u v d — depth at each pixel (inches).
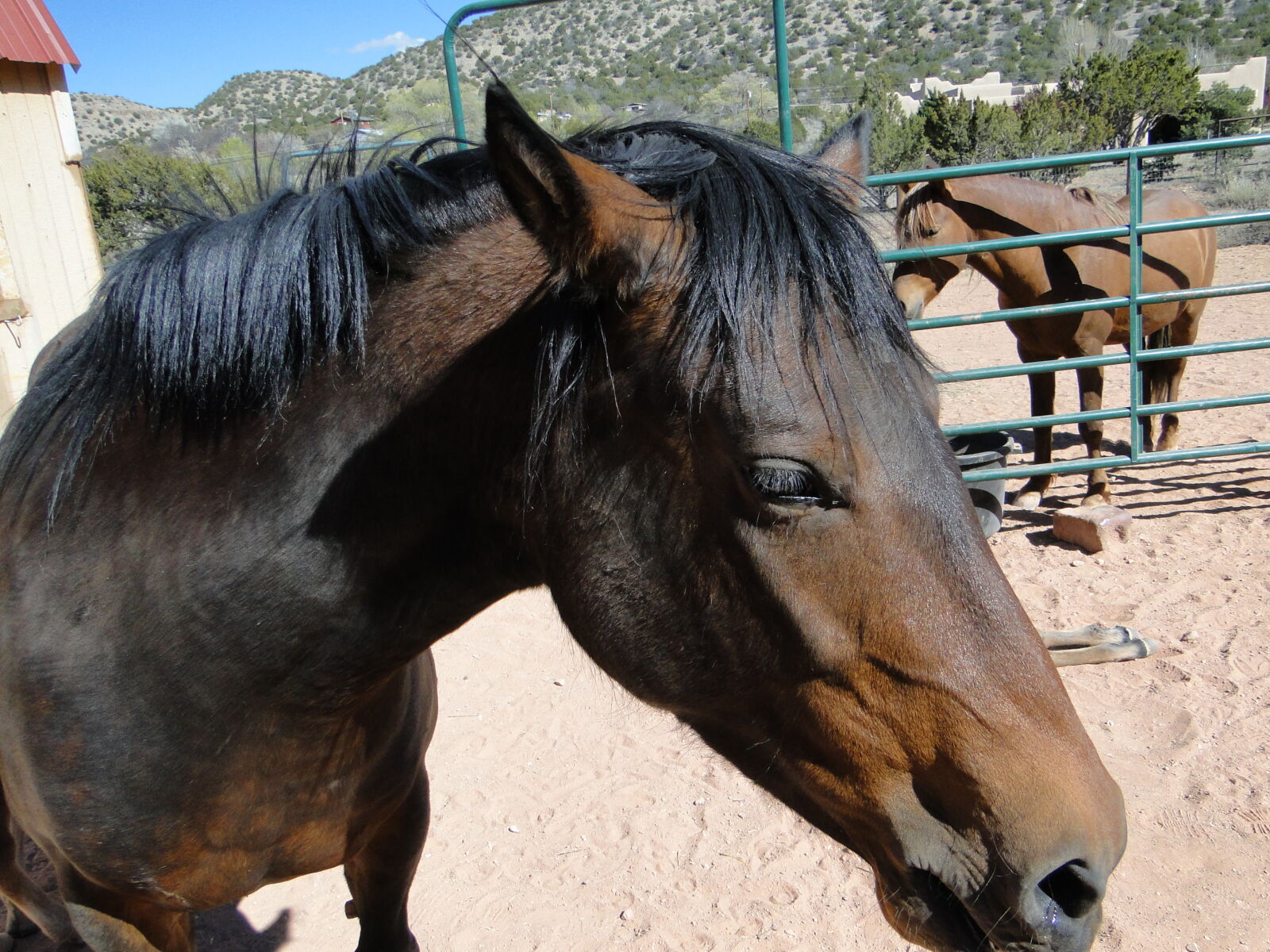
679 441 46.6
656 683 52.2
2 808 93.0
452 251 52.3
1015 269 212.4
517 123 42.2
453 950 104.5
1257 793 117.0
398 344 52.0
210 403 53.4
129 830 56.3
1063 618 165.6
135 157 256.4
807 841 118.3
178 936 67.8
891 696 46.5
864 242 47.5
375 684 58.6
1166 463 243.3
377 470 52.7
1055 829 44.3
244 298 52.4
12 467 61.2
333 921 111.9
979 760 45.3
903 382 46.8
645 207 46.5
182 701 54.4
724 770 133.9
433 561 54.9
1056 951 45.8
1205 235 241.0
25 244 229.3
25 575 57.4
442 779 134.8
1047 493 229.6
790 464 43.9
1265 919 99.1
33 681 55.6
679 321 45.2
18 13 222.2
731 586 47.8
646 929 105.6
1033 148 775.7
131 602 54.4
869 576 45.6
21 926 111.5
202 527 53.7
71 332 75.4
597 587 51.2
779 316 44.2
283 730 56.9
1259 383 294.0
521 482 51.6
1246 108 874.8
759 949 101.8
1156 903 102.2
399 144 62.6
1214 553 186.1
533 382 49.6
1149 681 143.7
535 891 112.7
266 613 53.5
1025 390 322.3
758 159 49.6
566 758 138.3
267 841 60.9
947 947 49.1
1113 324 215.5
